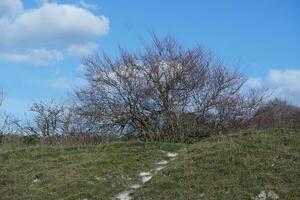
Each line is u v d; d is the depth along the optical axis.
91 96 23.92
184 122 22.80
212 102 23.17
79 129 23.61
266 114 24.97
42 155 14.85
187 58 23.66
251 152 12.41
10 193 11.83
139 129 23.39
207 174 11.41
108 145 15.45
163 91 23.17
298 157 11.98
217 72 23.67
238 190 10.55
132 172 12.60
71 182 11.89
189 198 10.46
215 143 13.60
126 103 23.45
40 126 24.20
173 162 12.82
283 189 10.48
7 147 17.38
